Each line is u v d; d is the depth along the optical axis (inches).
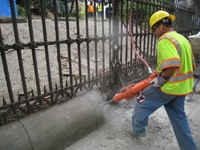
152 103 81.4
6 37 163.0
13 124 75.9
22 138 73.1
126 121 115.3
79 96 104.0
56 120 85.3
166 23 76.9
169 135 102.4
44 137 78.7
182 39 73.9
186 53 73.9
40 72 134.6
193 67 84.1
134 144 94.7
